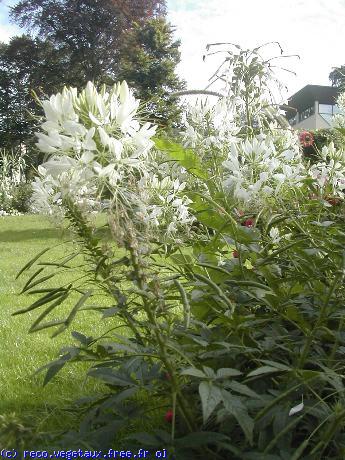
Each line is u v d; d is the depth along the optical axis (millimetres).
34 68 26453
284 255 2090
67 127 1404
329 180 2385
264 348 1811
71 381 2793
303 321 1891
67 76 26469
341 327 1886
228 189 2264
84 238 1534
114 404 1749
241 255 2043
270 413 1566
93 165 1422
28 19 26328
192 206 2170
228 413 1521
